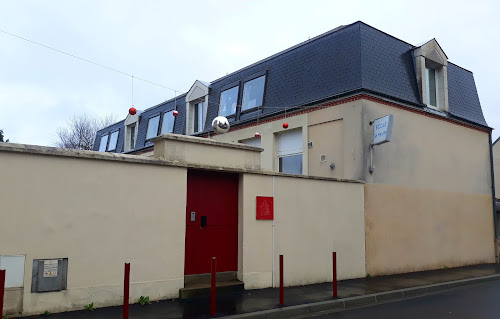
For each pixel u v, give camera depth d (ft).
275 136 45.39
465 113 49.52
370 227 36.47
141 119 74.18
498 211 54.60
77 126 127.75
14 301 20.24
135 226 24.21
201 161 27.96
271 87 46.93
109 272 23.08
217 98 55.06
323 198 33.50
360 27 39.65
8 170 20.54
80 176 22.58
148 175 25.00
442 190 44.37
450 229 44.70
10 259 20.29
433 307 26.73
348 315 24.32
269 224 30.25
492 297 30.37
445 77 46.60
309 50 44.11
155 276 24.71
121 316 20.97
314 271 32.24
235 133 49.80
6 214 20.33
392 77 40.57
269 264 29.91
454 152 46.78
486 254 49.08
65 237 21.84
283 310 23.67
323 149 39.75
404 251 39.32
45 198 21.42
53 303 21.24
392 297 29.50
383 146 38.24
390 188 38.58
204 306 23.82
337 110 38.70
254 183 29.81
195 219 27.68
